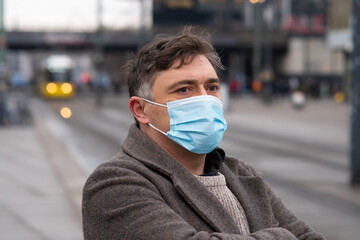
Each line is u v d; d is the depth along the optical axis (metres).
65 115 31.88
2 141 18.00
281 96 54.56
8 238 6.52
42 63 58.28
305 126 24.11
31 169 12.11
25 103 24.14
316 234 2.04
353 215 8.16
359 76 10.45
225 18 77.19
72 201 8.53
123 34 69.69
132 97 1.96
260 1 45.78
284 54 70.25
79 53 87.69
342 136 19.81
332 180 11.06
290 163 13.48
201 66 1.88
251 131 22.06
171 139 1.90
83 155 15.45
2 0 24.56
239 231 1.83
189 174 1.86
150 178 1.82
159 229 1.67
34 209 8.05
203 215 1.79
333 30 42.75
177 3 75.56
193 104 1.87
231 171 2.06
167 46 1.88
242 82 63.91
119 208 1.73
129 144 1.92
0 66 24.34
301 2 68.62
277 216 2.08
